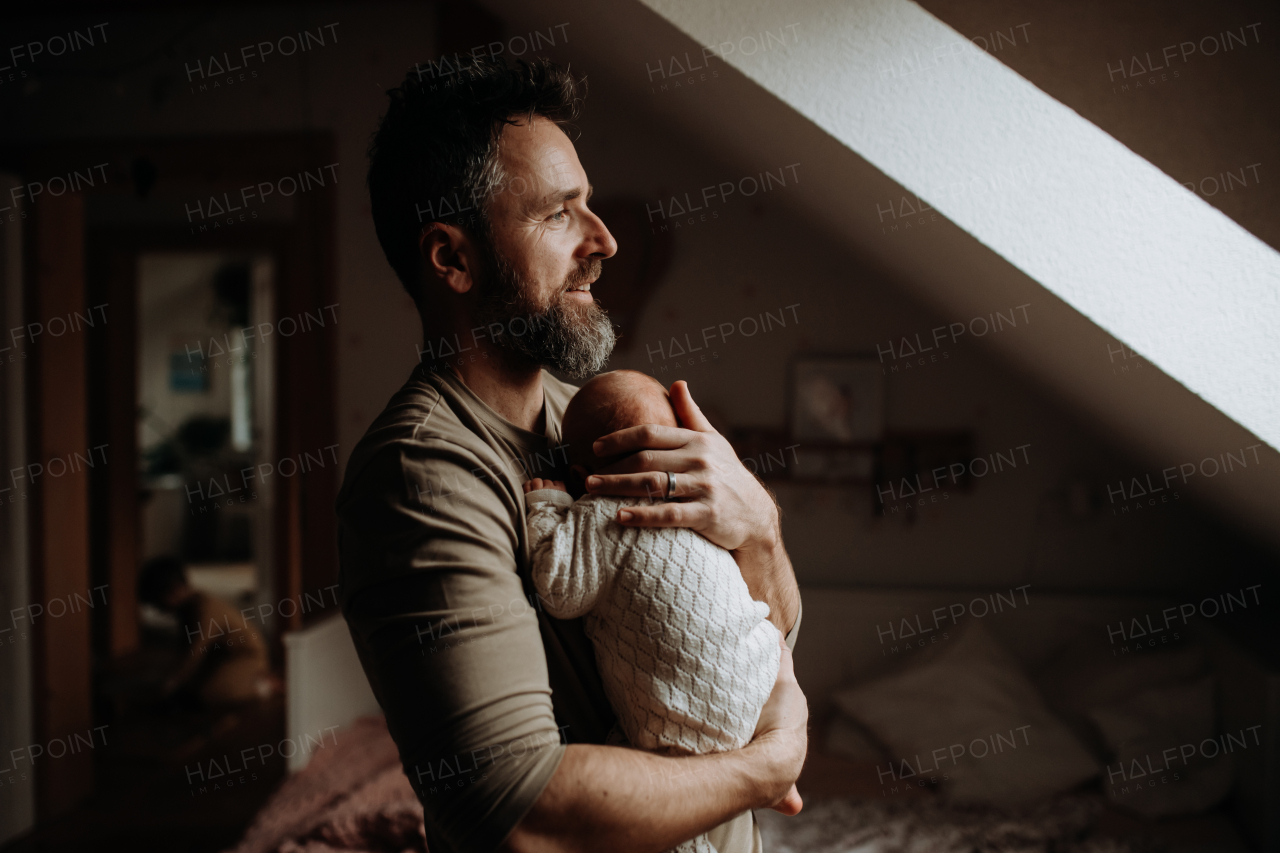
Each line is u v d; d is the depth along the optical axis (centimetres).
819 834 210
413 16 300
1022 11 188
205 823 288
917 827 213
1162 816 220
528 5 244
